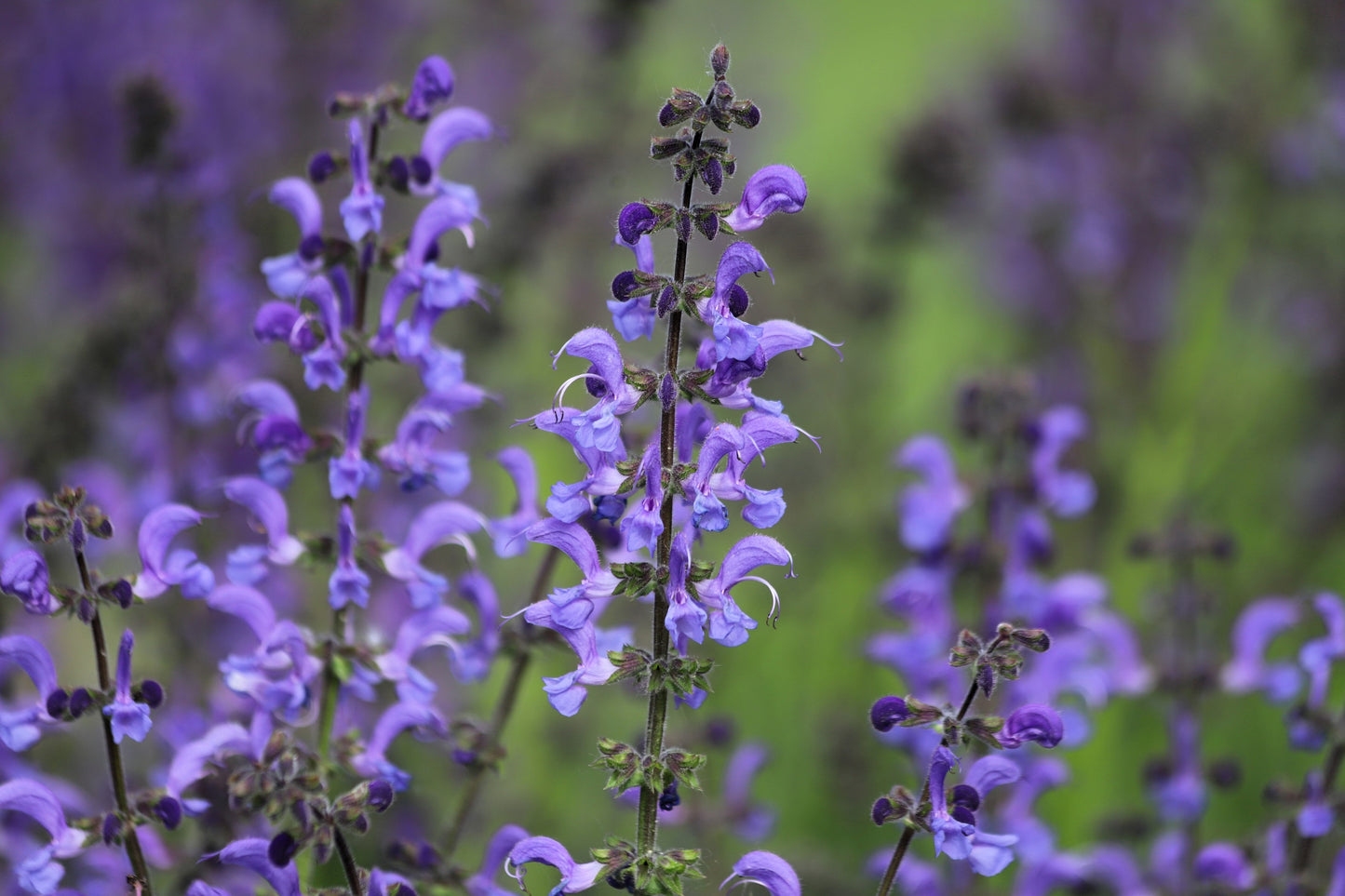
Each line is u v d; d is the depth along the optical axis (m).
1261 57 18.61
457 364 8.08
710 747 10.99
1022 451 11.33
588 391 6.50
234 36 17.47
